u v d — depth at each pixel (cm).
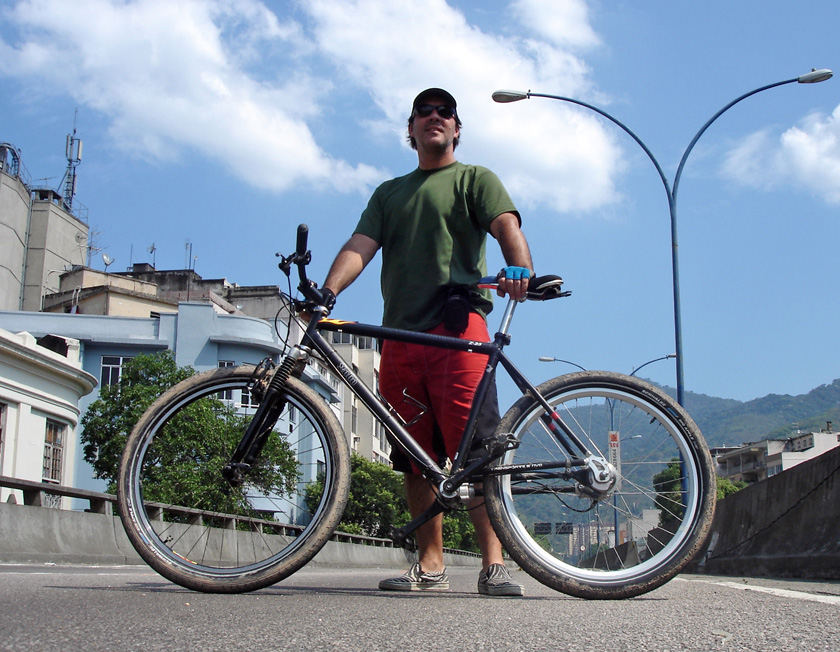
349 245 370
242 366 312
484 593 333
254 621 197
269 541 293
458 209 358
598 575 287
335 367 314
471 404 311
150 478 302
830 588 459
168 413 306
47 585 310
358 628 190
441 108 370
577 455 302
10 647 153
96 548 864
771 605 264
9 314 3091
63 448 1827
